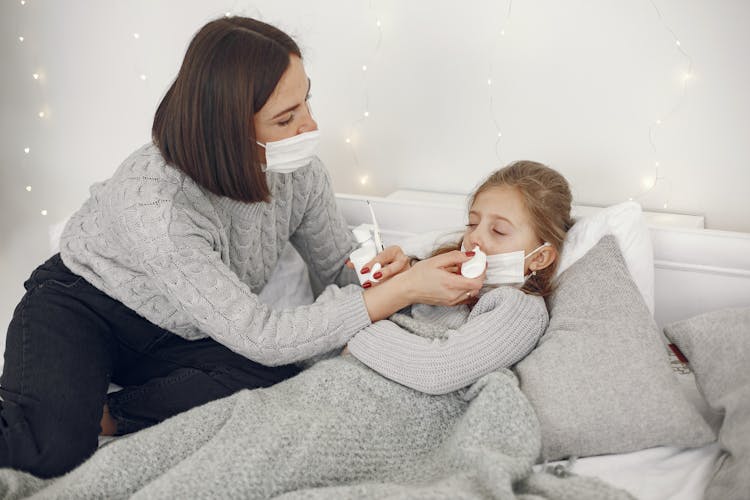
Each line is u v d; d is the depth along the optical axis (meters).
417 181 2.02
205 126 1.23
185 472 1.06
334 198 1.68
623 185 1.79
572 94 1.77
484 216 1.44
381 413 1.25
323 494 1.00
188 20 2.14
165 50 2.20
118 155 2.39
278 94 1.25
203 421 1.19
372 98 1.99
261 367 1.45
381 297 1.35
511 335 1.31
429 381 1.27
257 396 1.24
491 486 1.02
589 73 1.74
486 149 1.91
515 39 1.78
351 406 1.24
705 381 1.25
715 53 1.61
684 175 1.73
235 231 1.43
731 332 1.26
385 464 1.21
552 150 1.84
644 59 1.68
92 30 2.26
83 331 1.36
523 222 1.42
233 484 1.06
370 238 1.45
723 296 1.58
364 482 1.17
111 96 2.32
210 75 1.21
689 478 1.12
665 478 1.13
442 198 1.92
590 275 1.40
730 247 1.55
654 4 1.63
